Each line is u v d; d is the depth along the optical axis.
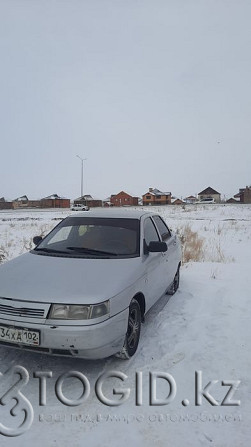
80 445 2.54
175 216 29.36
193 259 9.76
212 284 6.72
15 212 45.69
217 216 29.52
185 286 6.62
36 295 3.33
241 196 84.50
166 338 4.29
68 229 4.95
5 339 3.29
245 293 6.07
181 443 2.56
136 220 4.93
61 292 3.36
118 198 92.81
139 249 4.43
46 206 86.50
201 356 3.82
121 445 2.54
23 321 3.23
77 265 3.98
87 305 3.23
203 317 4.95
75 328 3.15
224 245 12.70
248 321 4.79
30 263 4.13
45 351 3.24
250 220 24.05
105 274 3.75
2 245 11.84
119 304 3.46
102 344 3.23
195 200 102.69
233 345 4.08
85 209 54.28
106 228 4.80
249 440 2.59
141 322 4.36
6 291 3.45
